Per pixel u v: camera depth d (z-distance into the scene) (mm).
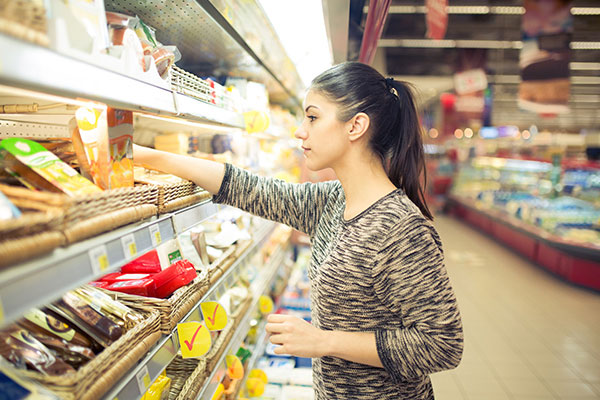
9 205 586
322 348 990
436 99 15297
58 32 591
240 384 2105
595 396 2883
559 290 5000
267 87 3123
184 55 2104
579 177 8414
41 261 598
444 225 9945
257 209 1417
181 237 1542
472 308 4457
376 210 1055
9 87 593
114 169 907
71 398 687
